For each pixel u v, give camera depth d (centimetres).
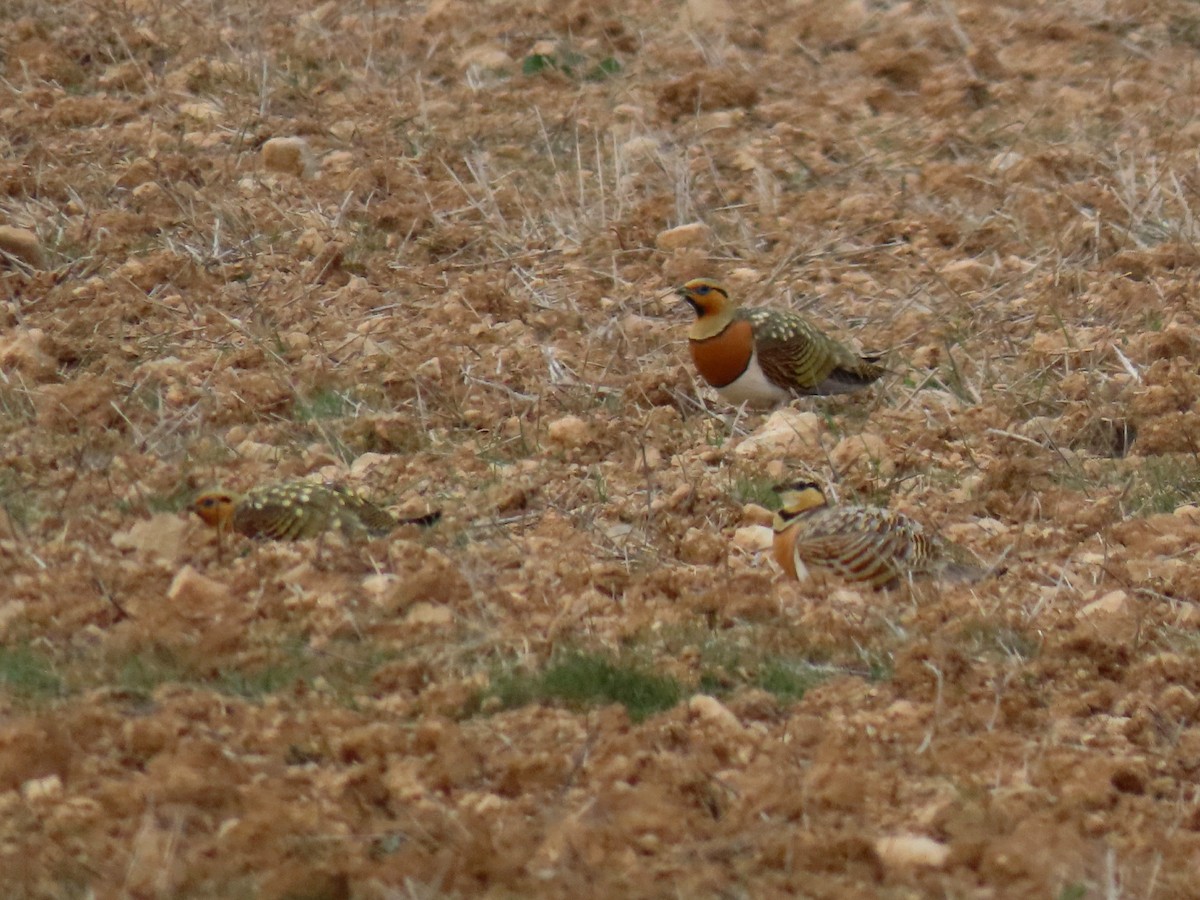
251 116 2661
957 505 1614
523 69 2942
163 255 2133
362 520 1482
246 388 1803
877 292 2206
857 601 1380
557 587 1394
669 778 1117
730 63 2953
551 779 1119
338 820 1059
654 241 2347
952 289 2197
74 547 1413
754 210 2456
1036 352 1977
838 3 3142
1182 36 3072
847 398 1916
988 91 2844
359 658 1270
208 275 2147
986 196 2484
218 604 1313
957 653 1277
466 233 2311
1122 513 1614
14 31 2900
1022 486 1647
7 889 973
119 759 1119
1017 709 1233
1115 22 3089
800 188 2548
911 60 2919
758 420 1856
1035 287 2194
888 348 2023
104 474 1555
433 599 1354
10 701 1173
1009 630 1342
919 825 1095
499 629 1311
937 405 1892
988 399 1894
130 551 1422
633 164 2566
